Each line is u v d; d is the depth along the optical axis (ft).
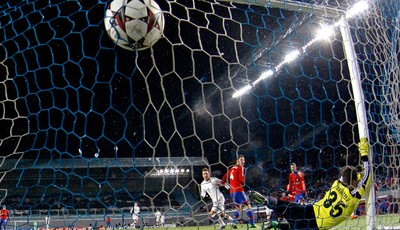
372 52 18.43
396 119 16.16
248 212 21.15
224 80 57.82
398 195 15.47
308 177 33.27
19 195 63.57
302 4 16.05
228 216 23.58
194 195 67.67
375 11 17.24
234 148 68.95
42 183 64.28
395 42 17.28
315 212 12.92
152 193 68.49
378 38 17.43
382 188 16.31
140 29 13.79
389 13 17.62
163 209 45.24
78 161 63.10
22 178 63.98
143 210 64.08
